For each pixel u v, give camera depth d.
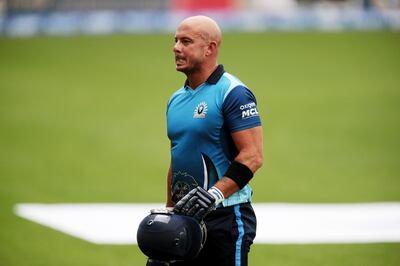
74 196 39.56
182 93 18.31
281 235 32.50
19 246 30.53
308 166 47.34
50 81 80.50
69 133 57.00
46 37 113.56
